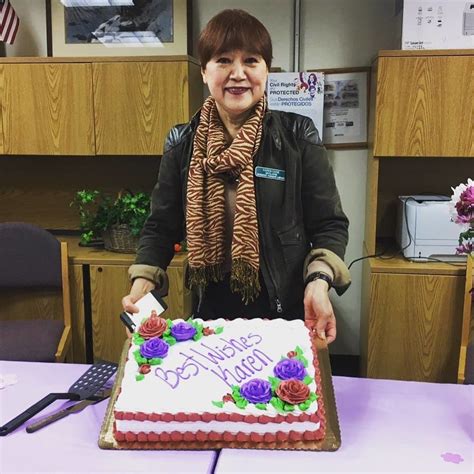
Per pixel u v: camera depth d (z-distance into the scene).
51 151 2.61
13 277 2.48
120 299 2.55
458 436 1.17
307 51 2.79
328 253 1.45
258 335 1.29
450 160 2.76
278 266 1.54
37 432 1.20
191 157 1.58
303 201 1.56
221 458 1.06
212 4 2.79
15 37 2.76
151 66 2.49
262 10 2.77
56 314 2.68
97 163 2.98
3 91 2.58
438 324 2.41
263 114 1.54
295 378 1.15
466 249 1.24
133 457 1.08
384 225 2.86
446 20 2.30
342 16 2.73
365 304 2.66
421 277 2.39
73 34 2.81
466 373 2.12
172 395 1.11
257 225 1.50
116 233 2.58
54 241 2.47
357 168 2.84
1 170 3.04
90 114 2.55
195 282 1.57
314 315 1.38
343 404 1.30
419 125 2.34
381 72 2.31
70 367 1.52
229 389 1.12
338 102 2.78
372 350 2.48
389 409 1.28
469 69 2.27
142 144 2.56
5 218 3.09
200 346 1.25
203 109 1.61
